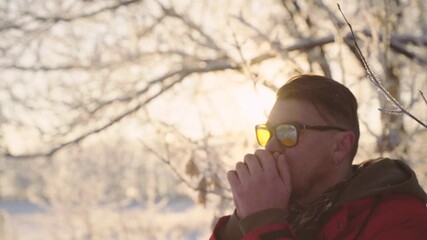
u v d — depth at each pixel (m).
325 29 5.45
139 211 10.23
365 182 1.66
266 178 1.63
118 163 9.75
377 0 4.41
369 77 1.68
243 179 1.63
